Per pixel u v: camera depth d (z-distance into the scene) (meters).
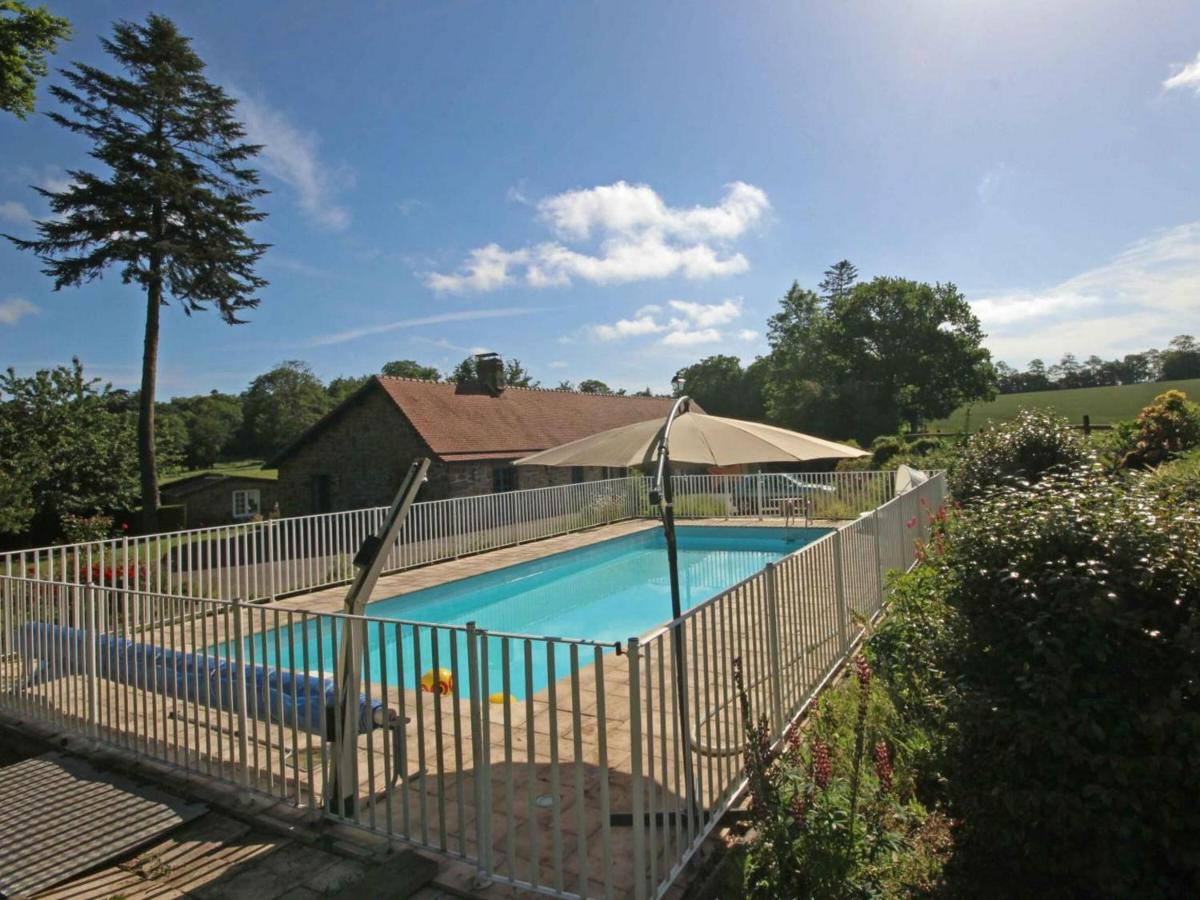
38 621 5.56
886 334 46.97
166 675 4.64
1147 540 2.90
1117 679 2.80
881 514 8.13
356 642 3.81
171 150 21.03
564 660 8.68
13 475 20.55
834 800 3.14
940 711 3.41
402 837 3.68
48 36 14.15
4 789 4.35
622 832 3.67
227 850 3.69
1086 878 2.83
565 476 26.42
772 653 4.71
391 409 23.23
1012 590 2.97
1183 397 19.84
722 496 18.75
